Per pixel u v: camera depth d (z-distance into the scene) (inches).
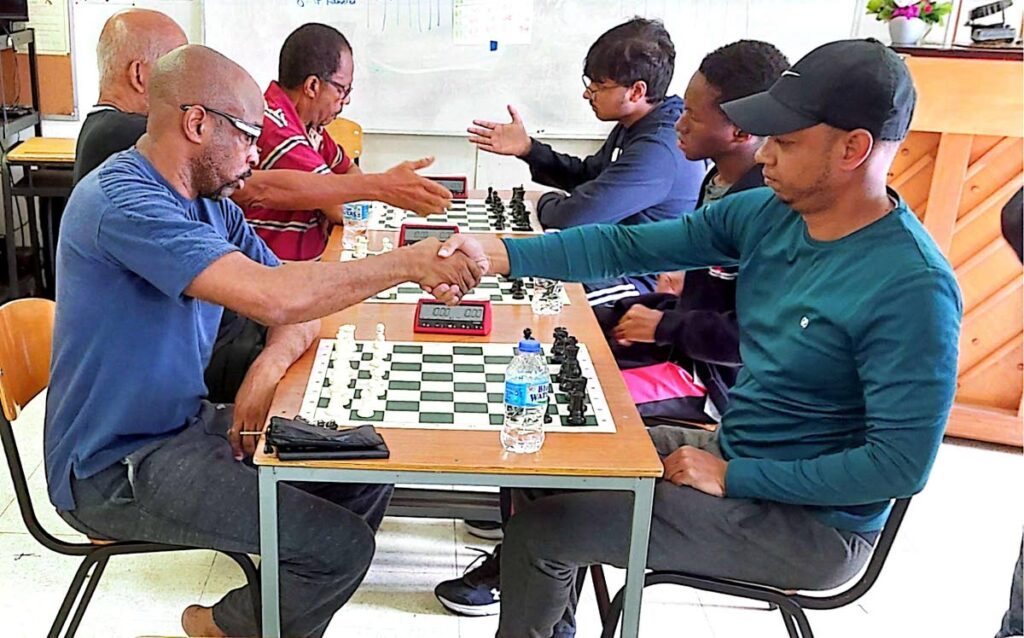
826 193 65.5
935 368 61.4
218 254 67.6
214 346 93.7
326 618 76.0
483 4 161.9
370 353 77.9
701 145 89.7
